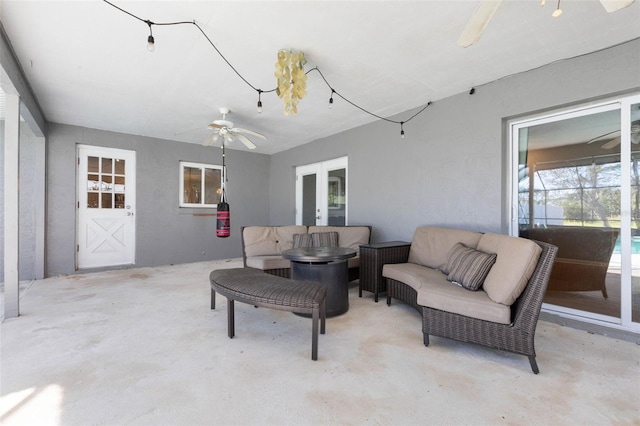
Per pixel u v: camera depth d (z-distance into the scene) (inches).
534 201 121.7
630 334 95.0
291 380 70.1
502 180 124.5
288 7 80.2
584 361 80.3
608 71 98.8
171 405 61.1
